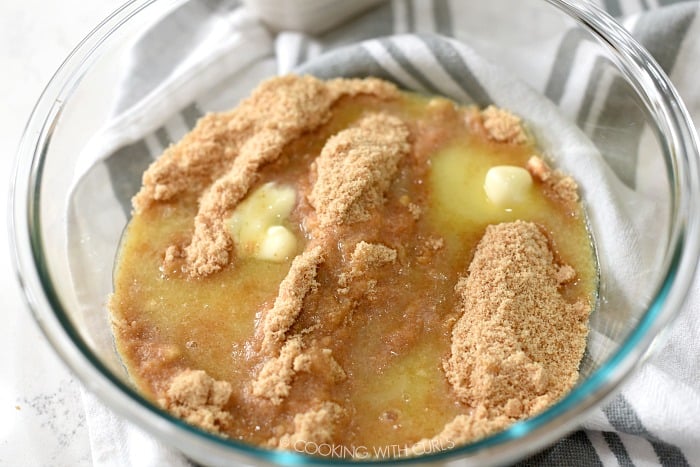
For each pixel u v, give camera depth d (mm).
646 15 569
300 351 479
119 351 492
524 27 585
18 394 523
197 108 581
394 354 488
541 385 474
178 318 500
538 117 569
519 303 495
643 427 481
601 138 555
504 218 531
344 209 507
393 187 532
